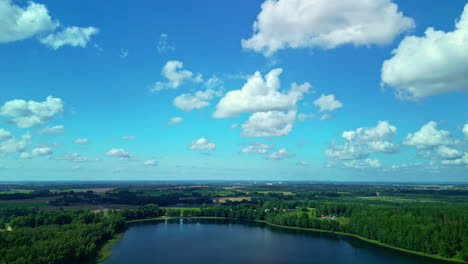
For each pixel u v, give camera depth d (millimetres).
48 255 151875
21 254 143625
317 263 190250
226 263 190375
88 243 192750
